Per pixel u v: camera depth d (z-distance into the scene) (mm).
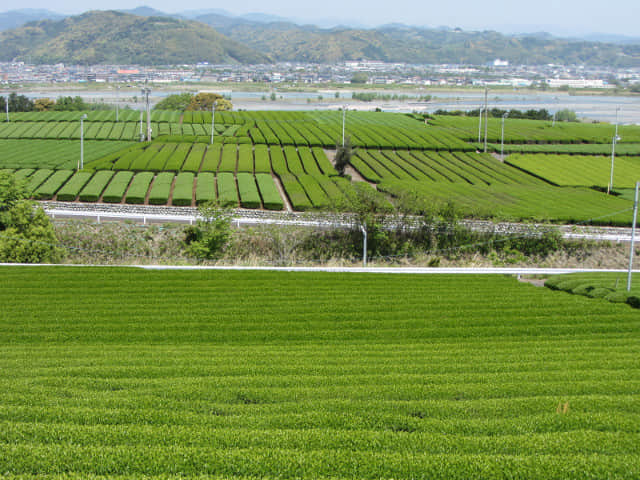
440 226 53406
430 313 35188
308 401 20000
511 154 103250
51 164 79688
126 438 16484
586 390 21938
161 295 37312
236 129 113750
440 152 103750
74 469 14820
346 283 41562
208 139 100812
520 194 75750
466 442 16766
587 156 104875
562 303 37812
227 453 15555
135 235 49969
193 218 58938
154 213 61406
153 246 49656
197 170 79375
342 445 16516
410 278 43625
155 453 15492
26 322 31984
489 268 48000
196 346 28891
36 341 29547
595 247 54531
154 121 118750
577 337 31922
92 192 66312
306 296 38062
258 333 31219
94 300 35938
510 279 44344
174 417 18281
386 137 110438
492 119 141500
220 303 36031
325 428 17781
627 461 15703
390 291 39812
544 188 81750
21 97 142500
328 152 99625
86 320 32469
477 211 58438
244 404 19891
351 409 19469
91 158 85062
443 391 21375
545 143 114438
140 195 65812
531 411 19469
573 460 15656
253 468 14953
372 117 135500
